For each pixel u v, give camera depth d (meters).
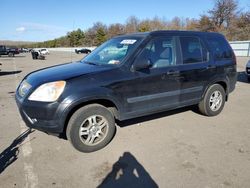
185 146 4.07
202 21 55.59
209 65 5.16
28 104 3.60
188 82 4.83
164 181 3.13
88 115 3.76
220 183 3.08
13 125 5.11
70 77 3.66
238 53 31.25
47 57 37.47
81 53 55.22
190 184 3.06
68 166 3.50
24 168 3.46
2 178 3.22
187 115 5.60
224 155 3.77
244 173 3.29
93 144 3.89
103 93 3.76
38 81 3.72
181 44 4.77
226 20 53.31
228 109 6.14
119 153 3.86
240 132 4.66
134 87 4.09
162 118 5.39
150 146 4.08
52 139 4.37
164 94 4.51
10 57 40.47
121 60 4.11
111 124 4.01
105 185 3.07
